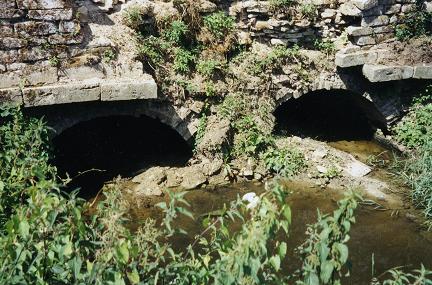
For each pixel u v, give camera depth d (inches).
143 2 368.5
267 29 394.3
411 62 398.3
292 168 373.7
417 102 416.8
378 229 319.3
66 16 318.0
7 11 304.3
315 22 396.5
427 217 332.2
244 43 396.2
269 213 139.6
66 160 379.9
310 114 462.9
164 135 412.2
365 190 360.2
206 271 153.6
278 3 385.4
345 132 441.7
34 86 315.3
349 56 387.9
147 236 155.8
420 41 401.7
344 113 466.3
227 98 381.4
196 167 368.2
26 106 308.2
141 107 354.6
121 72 337.7
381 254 296.4
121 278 140.1
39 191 147.4
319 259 143.7
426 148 383.2
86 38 333.7
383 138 426.0
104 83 323.0
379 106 416.2
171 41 371.9
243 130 380.2
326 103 471.5
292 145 395.2
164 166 376.2
